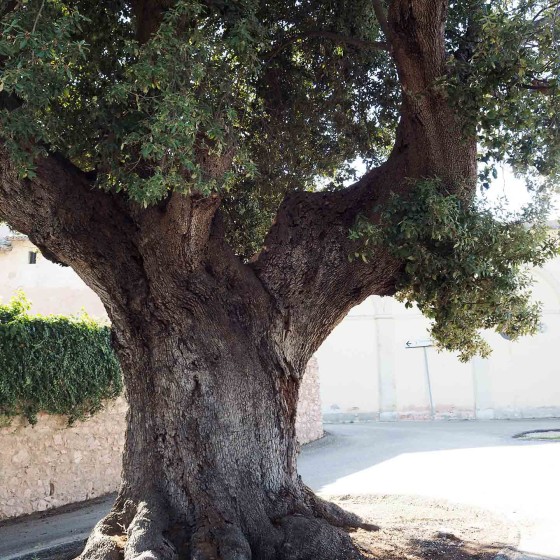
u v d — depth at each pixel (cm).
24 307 1034
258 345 638
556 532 712
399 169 668
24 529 916
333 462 1435
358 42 774
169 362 612
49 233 586
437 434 1850
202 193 535
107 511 1019
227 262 637
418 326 2516
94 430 1145
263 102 870
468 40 698
